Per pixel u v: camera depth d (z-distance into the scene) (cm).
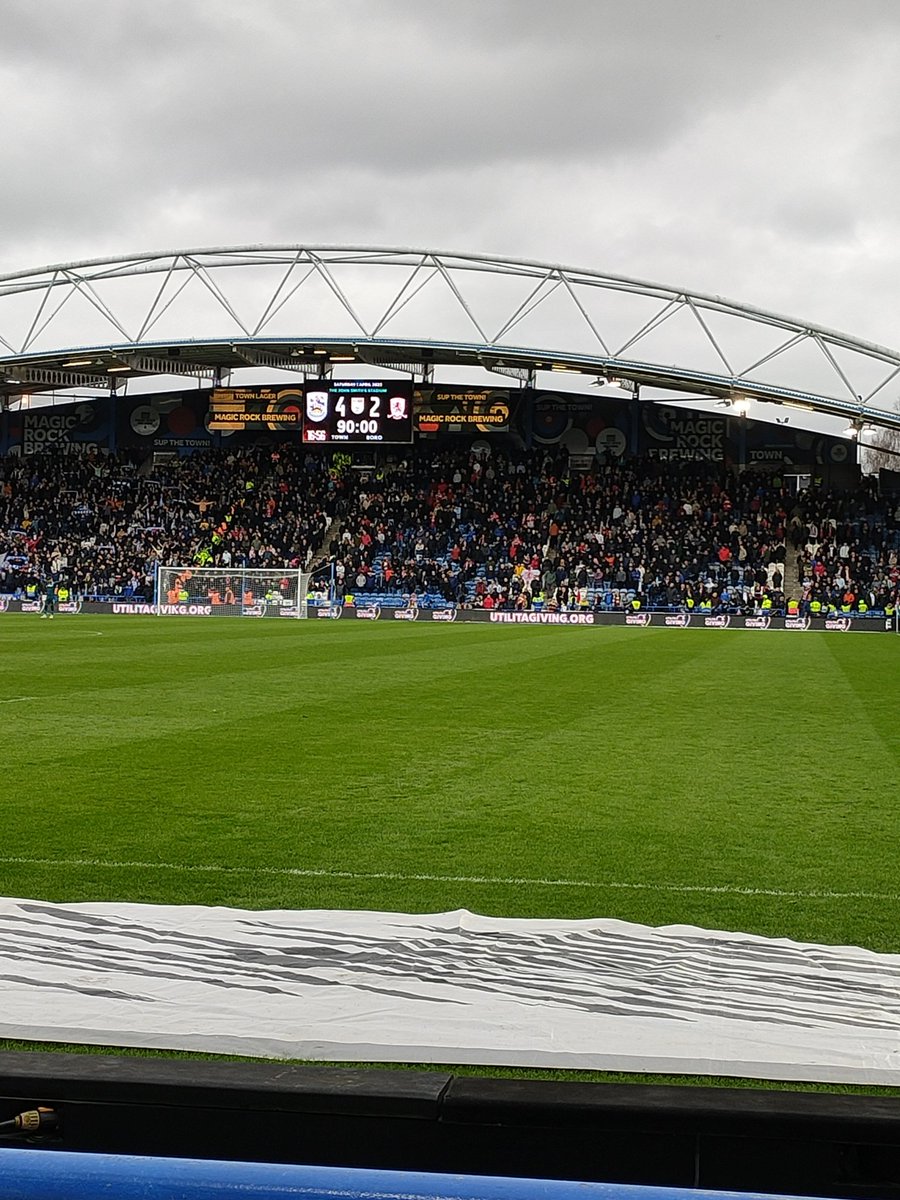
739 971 551
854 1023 486
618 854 790
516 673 2281
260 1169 220
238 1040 456
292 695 1783
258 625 4447
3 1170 218
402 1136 252
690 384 5553
